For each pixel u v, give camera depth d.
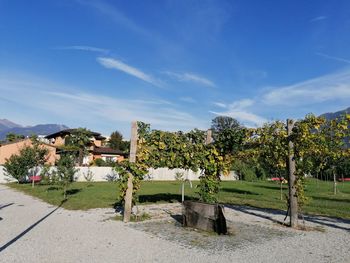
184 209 10.09
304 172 10.69
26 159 29.56
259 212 13.83
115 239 8.27
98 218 11.34
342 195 23.86
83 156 45.59
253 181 45.00
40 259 6.43
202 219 9.61
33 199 17.33
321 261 6.77
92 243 7.80
